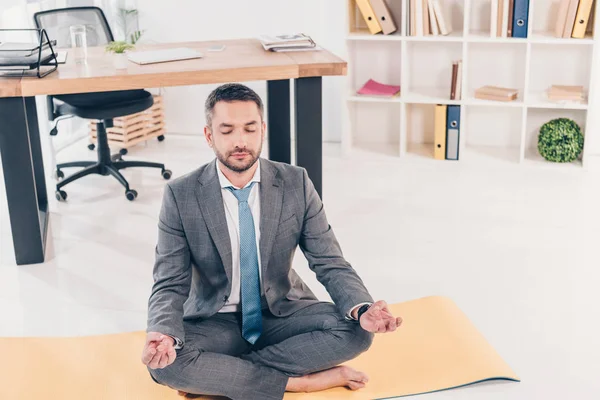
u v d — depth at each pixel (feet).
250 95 7.83
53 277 11.80
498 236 13.01
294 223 8.38
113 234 13.38
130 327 10.33
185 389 8.04
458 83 16.51
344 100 17.06
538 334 9.98
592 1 15.52
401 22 16.74
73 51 13.39
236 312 8.56
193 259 8.34
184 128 19.06
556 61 16.81
